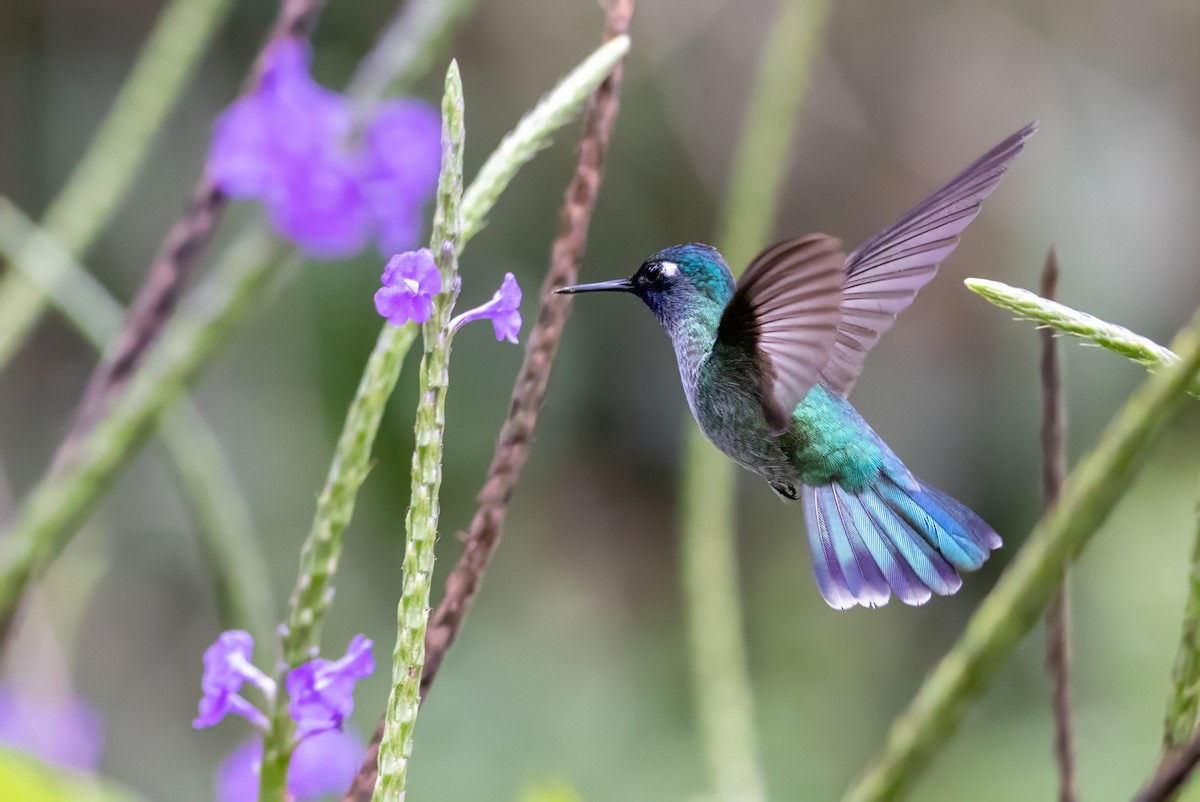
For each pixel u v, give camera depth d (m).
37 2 12.87
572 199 3.21
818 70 14.56
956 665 3.03
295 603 2.83
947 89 14.55
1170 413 2.82
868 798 3.07
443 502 12.94
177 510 12.26
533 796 3.47
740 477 14.05
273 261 5.05
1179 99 14.23
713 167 14.05
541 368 3.14
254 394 12.21
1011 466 13.63
